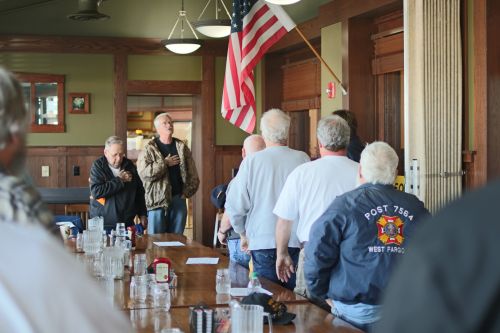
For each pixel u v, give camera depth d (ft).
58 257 3.59
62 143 32.04
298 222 13.52
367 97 23.73
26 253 3.51
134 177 20.84
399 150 23.07
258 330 8.23
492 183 2.67
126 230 18.17
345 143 12.96
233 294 11.62
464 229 2.56
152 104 41.01
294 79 29.94
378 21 23.34
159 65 32.81
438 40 17.16
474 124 17.26
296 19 28.07
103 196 20.29
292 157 14.47
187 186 24.80
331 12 24.79
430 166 16.99
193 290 12.00
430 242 2.61
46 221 4.10
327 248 10.41
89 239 15.56
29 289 3.41
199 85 33.12
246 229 14.55
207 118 33.19
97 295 3.61
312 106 28.19
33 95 31.71
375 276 10.18
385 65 22.97
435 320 2.50
